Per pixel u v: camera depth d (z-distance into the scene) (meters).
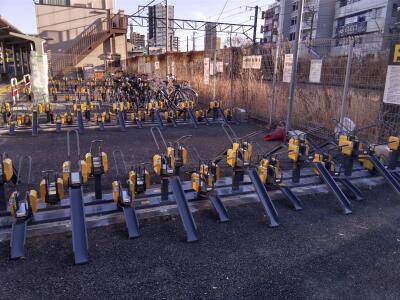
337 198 4.09
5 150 6.31
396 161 5.21
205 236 3.36
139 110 9.87
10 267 2.80
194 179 3.92
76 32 26.27
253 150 6.61
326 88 7.53
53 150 6.36
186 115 9.52
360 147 4.86
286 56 7.11
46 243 3.15
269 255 3.04
